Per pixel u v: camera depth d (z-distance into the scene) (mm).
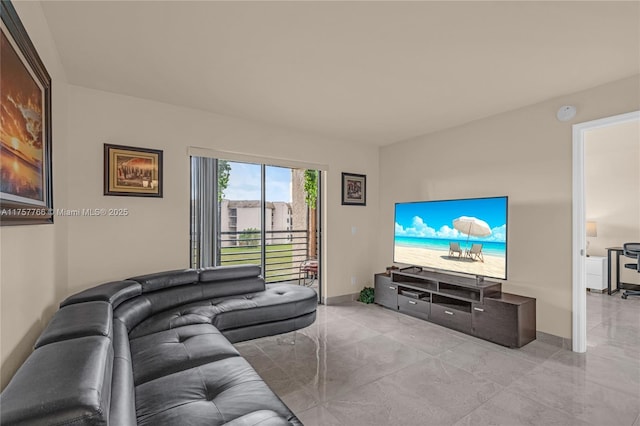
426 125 3986
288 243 5254
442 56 2361
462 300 3598
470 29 2025
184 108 3408
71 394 845
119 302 2266
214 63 2475
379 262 5078
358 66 2521
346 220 4754
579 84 2801
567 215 3012
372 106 3375
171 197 3328
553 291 3094
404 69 2566
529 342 3100
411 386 2338
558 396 2205
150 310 2613
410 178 4609
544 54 2314
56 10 1817
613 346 3064
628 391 2266
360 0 1759
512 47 2229
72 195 2807
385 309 4320
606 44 2174
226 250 4574
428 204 4043
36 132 1596
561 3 1768
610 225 5426
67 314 1611
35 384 892
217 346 2004
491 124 3639
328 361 2748
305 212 5473
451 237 3748
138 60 2424
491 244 3330
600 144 5027
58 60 2361
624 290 5117
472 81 2773
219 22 1955
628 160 5258
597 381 2404
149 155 3191
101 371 1016
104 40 2146
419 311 3869
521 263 3332
